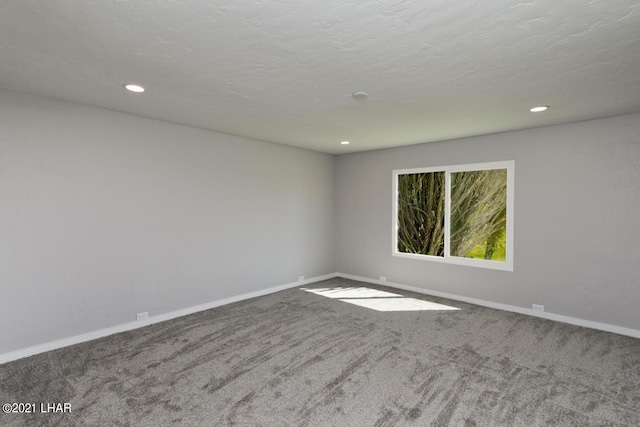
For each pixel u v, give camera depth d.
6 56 2.07
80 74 2.36
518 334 3.33
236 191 4.50
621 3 1.48
